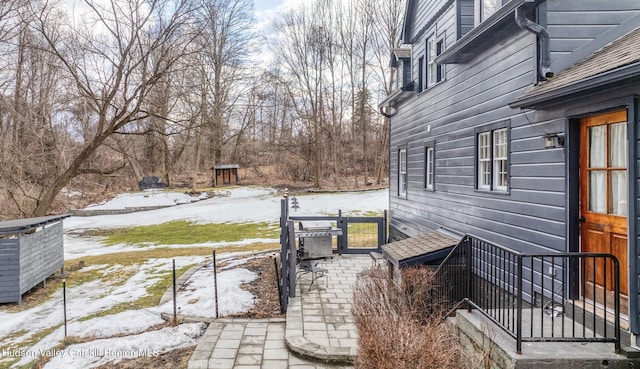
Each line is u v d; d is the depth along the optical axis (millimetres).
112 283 9383
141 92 10961
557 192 4711
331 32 33438
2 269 8195
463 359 4020
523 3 4723
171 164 30594
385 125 32531
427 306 5742
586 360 3275
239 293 7430
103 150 17016
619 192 3996
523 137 5414
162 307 7055
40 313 7504
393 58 12211
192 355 5070
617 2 4875
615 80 3410
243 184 34094
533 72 5094
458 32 7812
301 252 10484
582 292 4375
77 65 10562
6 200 15484
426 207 9492
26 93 14914
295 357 5020
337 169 32844
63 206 24688
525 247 5387
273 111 38812
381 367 3377
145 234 17719
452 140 7918
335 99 35125
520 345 3377
